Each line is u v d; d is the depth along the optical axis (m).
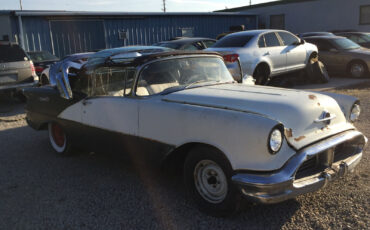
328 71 12.47
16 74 9.38
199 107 3.19
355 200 3.31
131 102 3.73
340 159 3.30
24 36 15.92
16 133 6.72
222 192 3.09
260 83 9.26
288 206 3.31
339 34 15.77
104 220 3.26
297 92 3.51
